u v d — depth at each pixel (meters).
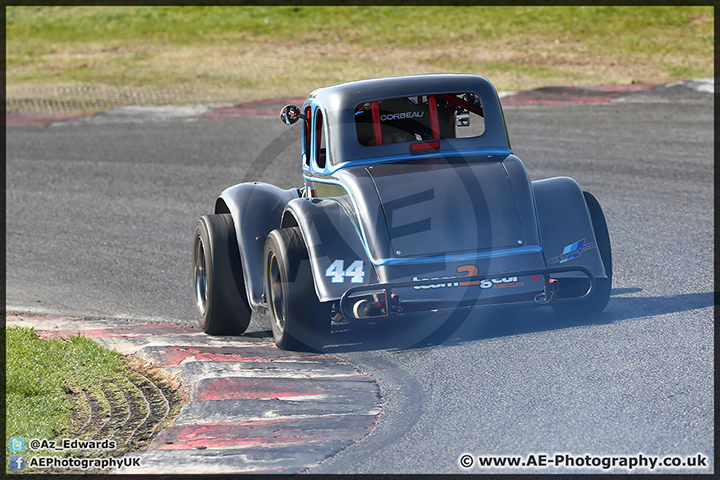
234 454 16.16
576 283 23.00
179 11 139.50
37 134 78.06
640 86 82.25
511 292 21.33
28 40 130.00
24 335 25.53
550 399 17.72
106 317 29.45
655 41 103.12
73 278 35.56
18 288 34.59
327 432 16.97
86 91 98.56
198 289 26.59
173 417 18.53
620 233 35.47
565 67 95.06
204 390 19.52
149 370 21.89
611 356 19.95
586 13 117.81
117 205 50.47
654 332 21.55
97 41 127.12
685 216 37.81
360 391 19.09
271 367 21.00
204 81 100.38
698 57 94.56
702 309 23.45
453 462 15.33
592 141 59.81
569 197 23.03
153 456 16.34
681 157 52.91
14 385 20.89
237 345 24.06
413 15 126.75
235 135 71.75
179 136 72.94
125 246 40.62
